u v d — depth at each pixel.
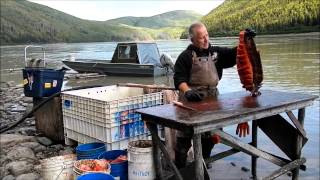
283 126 3.20
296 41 34.84
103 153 3.27
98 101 3.66
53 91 4.82
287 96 3.03
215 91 2.98
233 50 2.96
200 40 2.85
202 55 2.90
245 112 2.49
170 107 2.71
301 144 3.17
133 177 2.89
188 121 2.29
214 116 2.39
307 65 14.59
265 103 2.75
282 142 3.25
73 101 4.07
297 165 3.15
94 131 3.81
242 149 2.93
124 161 3.02
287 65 14.88
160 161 2.88
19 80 14.40
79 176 2.62
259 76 2.94
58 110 4.41
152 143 2.87
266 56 19.52
